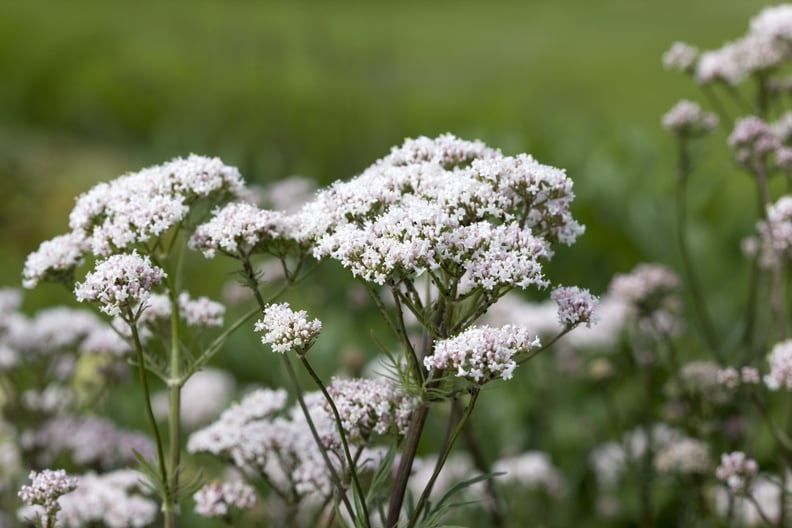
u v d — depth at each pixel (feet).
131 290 1.95
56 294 4.58
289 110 6.39
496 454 3.08
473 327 1.91
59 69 9.48
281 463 2.19
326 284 4.05
